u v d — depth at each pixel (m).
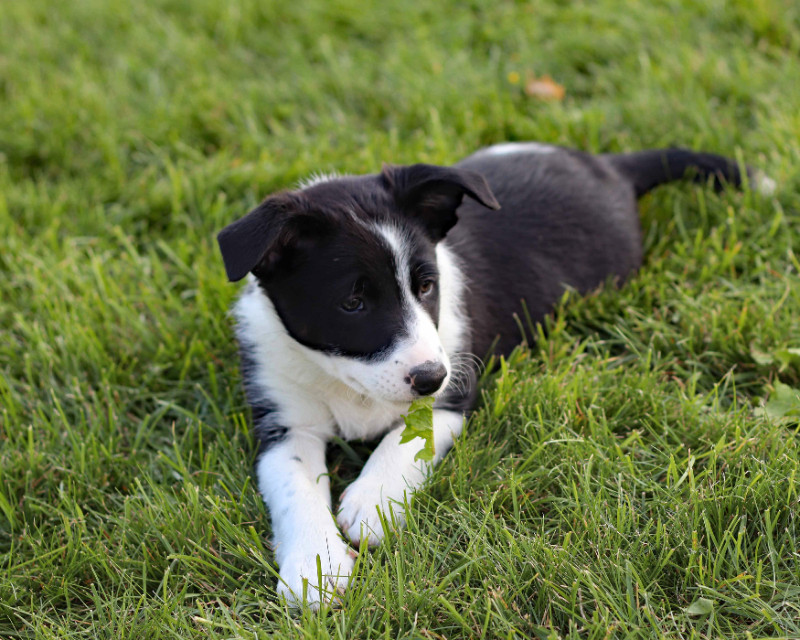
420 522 1.38
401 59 1.89
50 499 1.44
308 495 1.40
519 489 1.39
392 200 1.42
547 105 1.81
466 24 2.01
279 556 1.37
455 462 1.41
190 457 1.45
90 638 1.33
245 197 1.72
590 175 1.61
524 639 1.31
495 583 1.33
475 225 1.53
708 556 1.33
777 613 1.31
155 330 1.57
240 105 1.85
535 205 1.57
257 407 1.46
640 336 1.54
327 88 1.87
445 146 1.72
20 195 1.72
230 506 1.41
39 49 2.02
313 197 1.41
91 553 1.38
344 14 2.08
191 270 1.63
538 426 1.43
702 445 1.43
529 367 1.50
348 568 1.36
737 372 1.50
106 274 1.62
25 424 1.50
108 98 1.86
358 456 1.46
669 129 1.75
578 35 1.90
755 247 1.60
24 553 1.40
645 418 1.45
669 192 1.67
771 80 1.80
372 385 1.38
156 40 2.04
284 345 1.43
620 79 1.84
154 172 1.76
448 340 1.45
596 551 1.34
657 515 1.36
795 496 1.36
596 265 1.58
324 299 1.39
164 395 1.52
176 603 1.34
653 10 1.95
